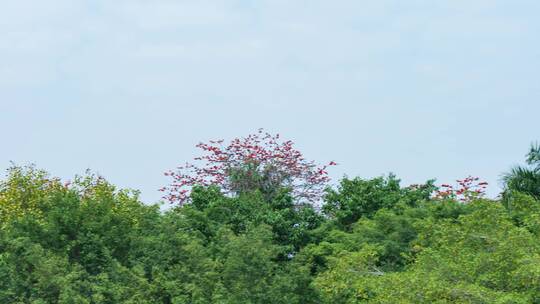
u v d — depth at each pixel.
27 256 37.31
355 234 51.12
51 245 38.88
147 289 37.97
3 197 52.81
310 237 53.47
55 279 36.38
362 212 56.12
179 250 40.81
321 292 40.12
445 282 34.31
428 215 52.03
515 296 33.09
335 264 43.00
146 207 43.56
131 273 38.06
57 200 41.06
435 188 58.53
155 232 42.12
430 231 43.25
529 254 35.25
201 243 44.69
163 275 39.03
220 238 44.91
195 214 48.28
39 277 36.75
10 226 39.62
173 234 41.16
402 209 54.66
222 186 63.56
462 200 54.53
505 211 43.41
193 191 53.78
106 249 38.50
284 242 52.81
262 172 63.44
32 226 39.00
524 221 40.25
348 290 40.09
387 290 35.03
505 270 35.28
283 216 53.75
